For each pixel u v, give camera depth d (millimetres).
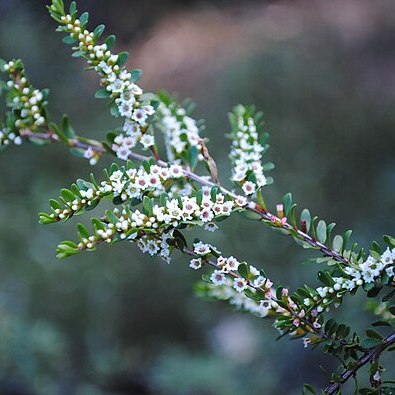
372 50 8656
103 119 7652
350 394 3768
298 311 1556
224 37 9422
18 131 1963
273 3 9938
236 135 1943
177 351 6090
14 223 6457
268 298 1556
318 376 5375
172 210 1506
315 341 1587
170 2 10969
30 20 8766
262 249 6094
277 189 6801
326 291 1545
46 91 1943
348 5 9367
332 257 1635
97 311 6379
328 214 6781
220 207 1538
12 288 6180
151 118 1888
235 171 1824
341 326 1569
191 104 2111
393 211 6496
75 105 8078
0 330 4980
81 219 6223
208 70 8898
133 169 1559
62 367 5312
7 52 8180
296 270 5914
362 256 1585
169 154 1945
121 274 6535
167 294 6570
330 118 7438
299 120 7438
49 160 7004
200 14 10336
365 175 7020
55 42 8500
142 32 10844
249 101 7738
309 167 7047
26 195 6855
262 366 5523
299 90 7629
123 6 11023
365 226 6438
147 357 6352
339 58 8289
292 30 9047
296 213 6742
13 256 6332
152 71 9602
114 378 5957
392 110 7453
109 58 1688
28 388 4895
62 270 6371
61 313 6289
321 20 9125
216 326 6391
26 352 4938
